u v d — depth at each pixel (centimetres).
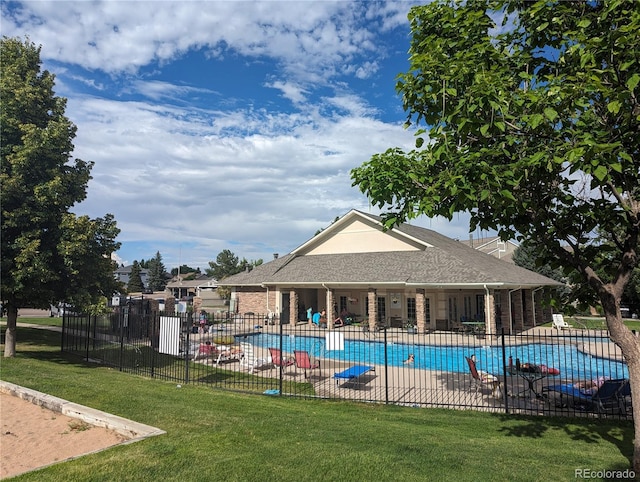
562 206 666
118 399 934
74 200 1647
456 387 1285
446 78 553
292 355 1706
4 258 1434
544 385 1308
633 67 487
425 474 540
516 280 2695
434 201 567
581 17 555
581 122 515
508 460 604
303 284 3086
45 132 1505
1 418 815
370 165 636
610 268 660
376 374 1509
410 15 664
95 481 516
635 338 571
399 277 2723
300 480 519
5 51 1638
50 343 2117
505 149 552
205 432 703
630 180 573
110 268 1712
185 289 9838
